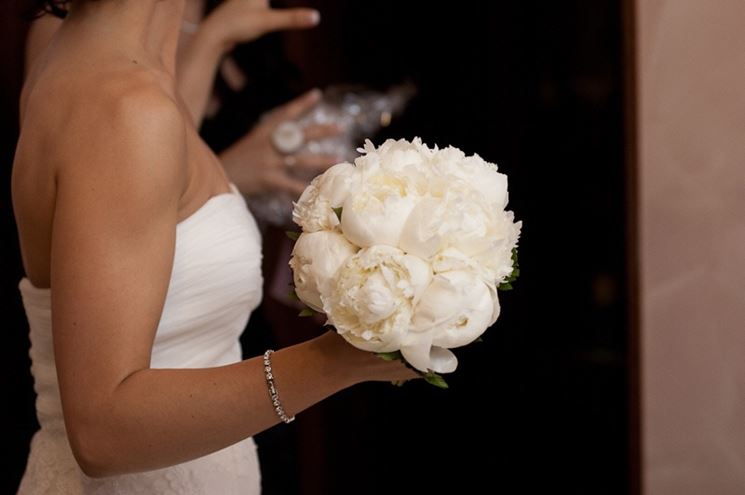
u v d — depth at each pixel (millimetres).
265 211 2768
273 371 1299
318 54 3848
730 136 2379
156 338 1651
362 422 3877
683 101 2385
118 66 1496
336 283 1142
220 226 1703
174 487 1671
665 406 2488
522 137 3428
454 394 3660
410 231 1121
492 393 3566
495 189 1214
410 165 1178
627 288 2510
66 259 1353
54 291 1361
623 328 3150
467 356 3580
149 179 1377
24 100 1758
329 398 3912
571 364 3355
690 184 2410
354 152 2855
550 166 3367
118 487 1649
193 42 2439
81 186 1381
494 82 3467
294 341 3609
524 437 3504
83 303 1327
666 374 2480
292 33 3842
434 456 3723
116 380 1310
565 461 3381
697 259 2432
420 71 3613
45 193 1470
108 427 1298
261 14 2430
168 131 1410
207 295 1680
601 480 3270
